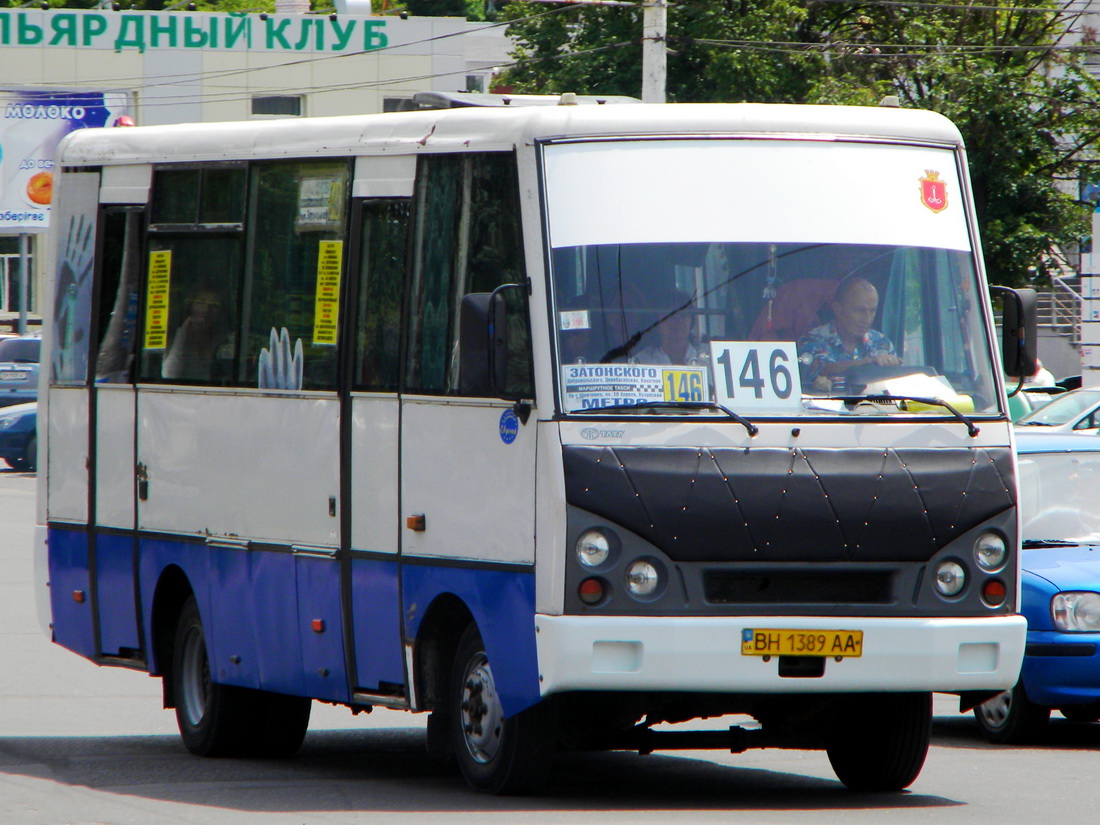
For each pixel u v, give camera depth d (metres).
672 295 29.98
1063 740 41.84
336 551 34.12
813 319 30.45
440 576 31.44
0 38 186.38
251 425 36.62
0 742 40.62
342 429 34.03
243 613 36.81
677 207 30.45
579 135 30.44
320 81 190.25
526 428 29.56
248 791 33.50
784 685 29.25
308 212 35.47
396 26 191.00
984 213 147.38
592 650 28.59
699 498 29.02
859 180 31.44
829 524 29.39
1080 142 150.25
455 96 38.22
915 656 29.70
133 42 187.88
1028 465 44.50
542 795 31.80
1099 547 42.22
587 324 29.59
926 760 38.44
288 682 35.59
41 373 43.78
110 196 41.22
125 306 40.69
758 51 151.00
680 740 31.94
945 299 31.39
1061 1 160.88
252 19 188.62
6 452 133.25
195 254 38.53
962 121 143.88
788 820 29.94
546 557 28.89
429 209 32.44
